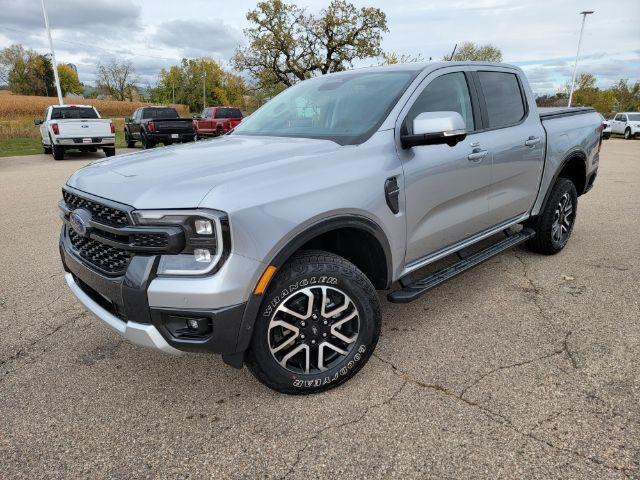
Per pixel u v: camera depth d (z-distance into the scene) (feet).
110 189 7.77
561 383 8.80
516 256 15.90
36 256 16.76
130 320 7.51
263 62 121.49
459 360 9.69
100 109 207.51
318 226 7.97
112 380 9.30
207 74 296.71
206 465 7.12
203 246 7.03
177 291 7.02
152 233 6.98
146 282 7.14
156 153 9.64
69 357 10.14
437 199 10.30
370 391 8.74
